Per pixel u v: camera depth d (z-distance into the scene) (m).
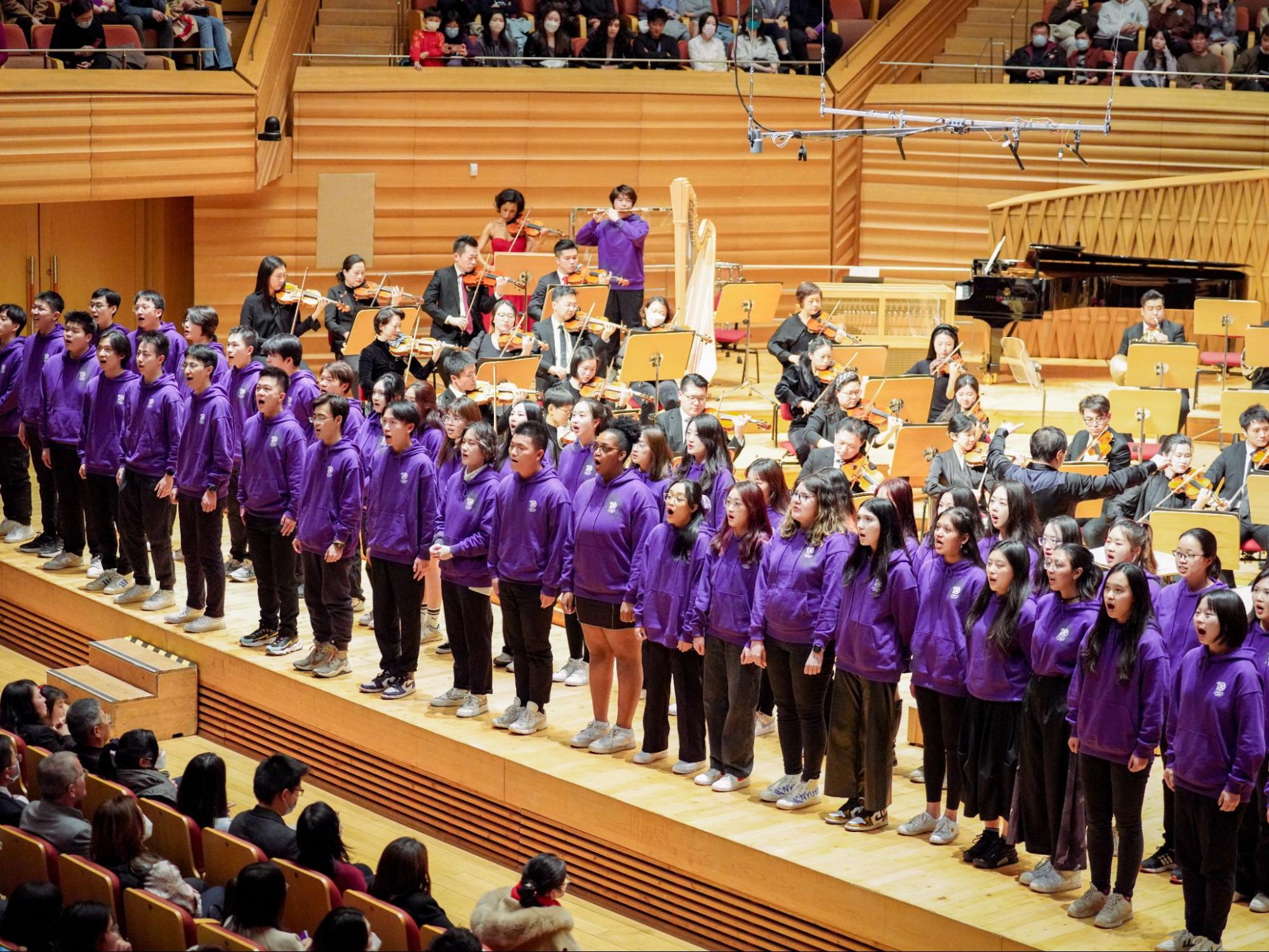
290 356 13.01
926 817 9.51
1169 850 9.30
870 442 13.04
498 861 10.76
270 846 8.80
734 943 9.40
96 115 18.14
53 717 10.90
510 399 13.31
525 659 11.05
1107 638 8.41
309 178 20.78
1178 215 20.95
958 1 23.34
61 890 8.37
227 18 21.88
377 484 11.53
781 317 23.00
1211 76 21.03
